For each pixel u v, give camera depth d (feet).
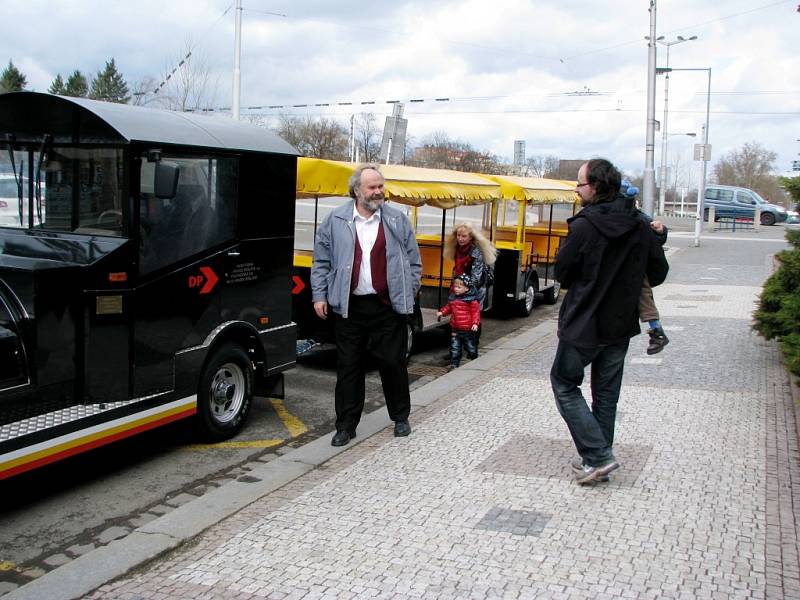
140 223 17.39
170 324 18.43
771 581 12.12
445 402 23.36
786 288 27.02
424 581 12.34
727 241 89.61
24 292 15.96
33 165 18.19
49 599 12.28
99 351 16.97
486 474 17.03
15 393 15.55
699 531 13.93
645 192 68.18
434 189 29.40
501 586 12.12
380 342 19.52
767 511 14.76
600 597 11.73
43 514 16.38
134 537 14.34
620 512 14.80
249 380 21.43
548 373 27.27
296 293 27.76
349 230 18.90
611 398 15.97
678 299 44.29
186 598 12.15
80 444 16.30
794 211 25.63
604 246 14.93
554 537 13.79
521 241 40.22
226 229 19.92
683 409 21.66
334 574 12.69
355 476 17.15
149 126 17.78
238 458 19.72
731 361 27.94
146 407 17.88
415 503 15.52
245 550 13.70
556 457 18.07
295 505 15.66
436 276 34.94
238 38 74.69
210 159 19.24
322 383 27.55
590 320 15.14
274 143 21.50
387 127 47.83
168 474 18.62
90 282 16.70
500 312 44.50
